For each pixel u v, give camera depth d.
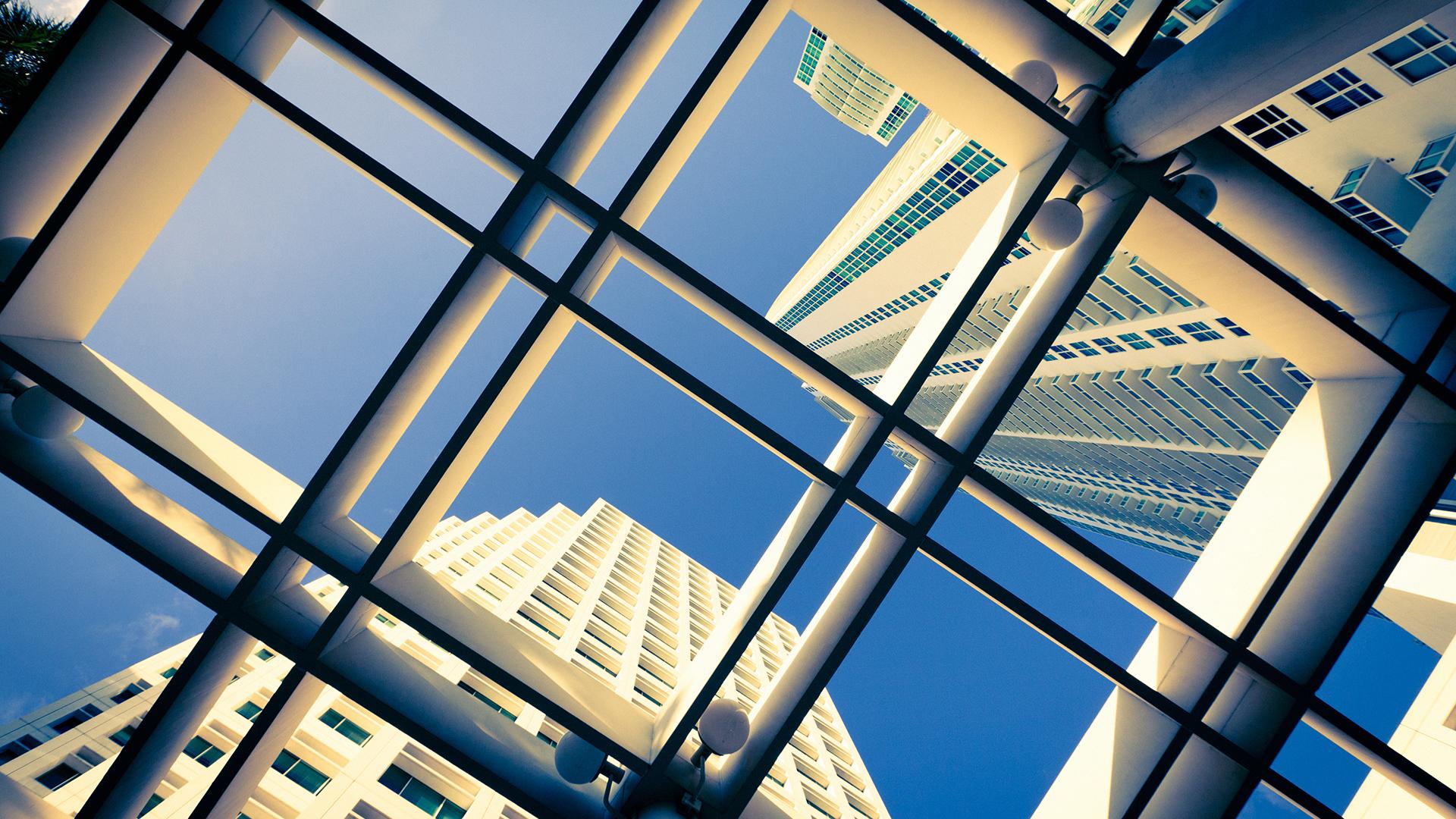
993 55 3.95
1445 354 3.78
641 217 3.72
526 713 18.06
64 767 14.05
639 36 3.38
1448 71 14.10
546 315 3.28
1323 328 3.70
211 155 3.76
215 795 3.14
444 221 3.20
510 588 26.28
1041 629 3.47
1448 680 8.42
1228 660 3.50
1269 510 4.05
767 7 3.45
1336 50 2.35
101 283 3.60
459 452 3.26
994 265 3.51
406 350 3.17
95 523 3.16
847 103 71.44
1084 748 4.37
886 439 3.47
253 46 3.46
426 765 15.15
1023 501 3.45
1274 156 19.19
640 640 25.70
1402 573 11.57
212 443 3.63
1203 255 3.70
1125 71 3.54
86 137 3.49
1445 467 3.64
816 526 3.43
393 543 3.24
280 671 17.33
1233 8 2.71
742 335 3.83
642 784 3.46
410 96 3.32
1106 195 3.80
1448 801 3.32
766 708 3.96
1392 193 16.39
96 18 3.16
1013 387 3.50
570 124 3.26
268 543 3.16
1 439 3.24
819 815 21.22
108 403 3.22
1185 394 32.78
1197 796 3.75
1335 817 3.33
